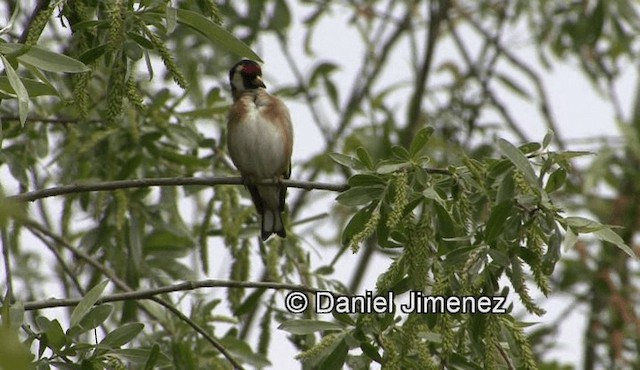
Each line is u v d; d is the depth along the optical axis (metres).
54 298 8.59
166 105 11.93
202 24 7.80
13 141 11.56
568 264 15.84
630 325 15.13
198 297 11.26
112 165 11.59
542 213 7.66
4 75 7.70
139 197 11.53
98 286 7.84
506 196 7.73
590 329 15.29
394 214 7.61
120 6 7.78
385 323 8.30
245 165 11.34
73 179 11.80
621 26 14.73
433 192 7.79
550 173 7.95
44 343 7.58
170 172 11.95
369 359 8.82
